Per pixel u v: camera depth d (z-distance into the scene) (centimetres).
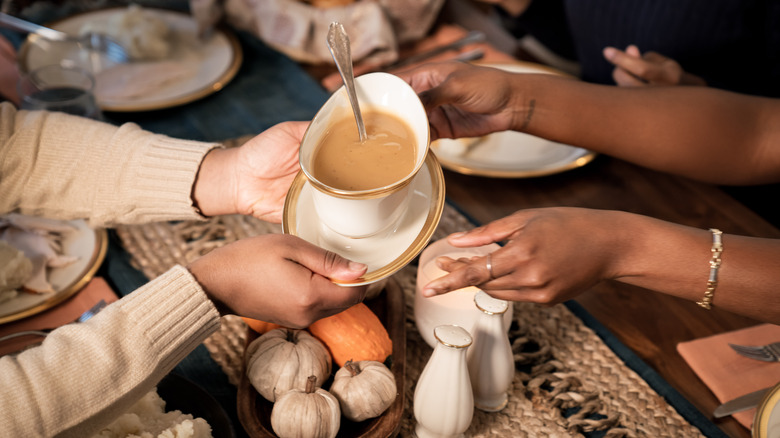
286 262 69
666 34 152
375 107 73
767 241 73
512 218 70
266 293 70
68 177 93
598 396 82
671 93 101
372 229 70
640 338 91
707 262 71
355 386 72
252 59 154
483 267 67
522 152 121
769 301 71
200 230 108
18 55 145
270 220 102
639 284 75
